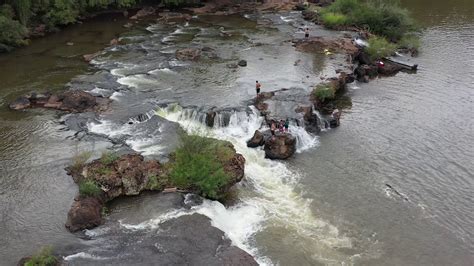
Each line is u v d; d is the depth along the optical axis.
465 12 101.38
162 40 79.94
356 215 40.19
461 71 70.50
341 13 89.00
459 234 38.34
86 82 61.56
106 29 87.31
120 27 88.69
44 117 52.62
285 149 48.06
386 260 35.31
